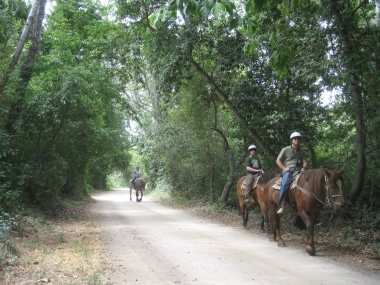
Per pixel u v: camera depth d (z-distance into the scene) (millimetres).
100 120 20328
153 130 25812
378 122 11758
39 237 10500
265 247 9250
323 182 8227
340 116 14078
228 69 14391
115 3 15250
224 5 4980
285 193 9109
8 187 12594
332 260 7789
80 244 9594
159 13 5305
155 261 7746
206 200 22891
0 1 12945
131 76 17422
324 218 12977
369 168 13039
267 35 12516
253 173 11961
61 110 15328
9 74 11820
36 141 15961
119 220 15383
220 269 7074
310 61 11359
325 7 11148
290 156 9438
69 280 6207
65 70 14375
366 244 9641
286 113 13852
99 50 16312
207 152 20734
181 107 19453
